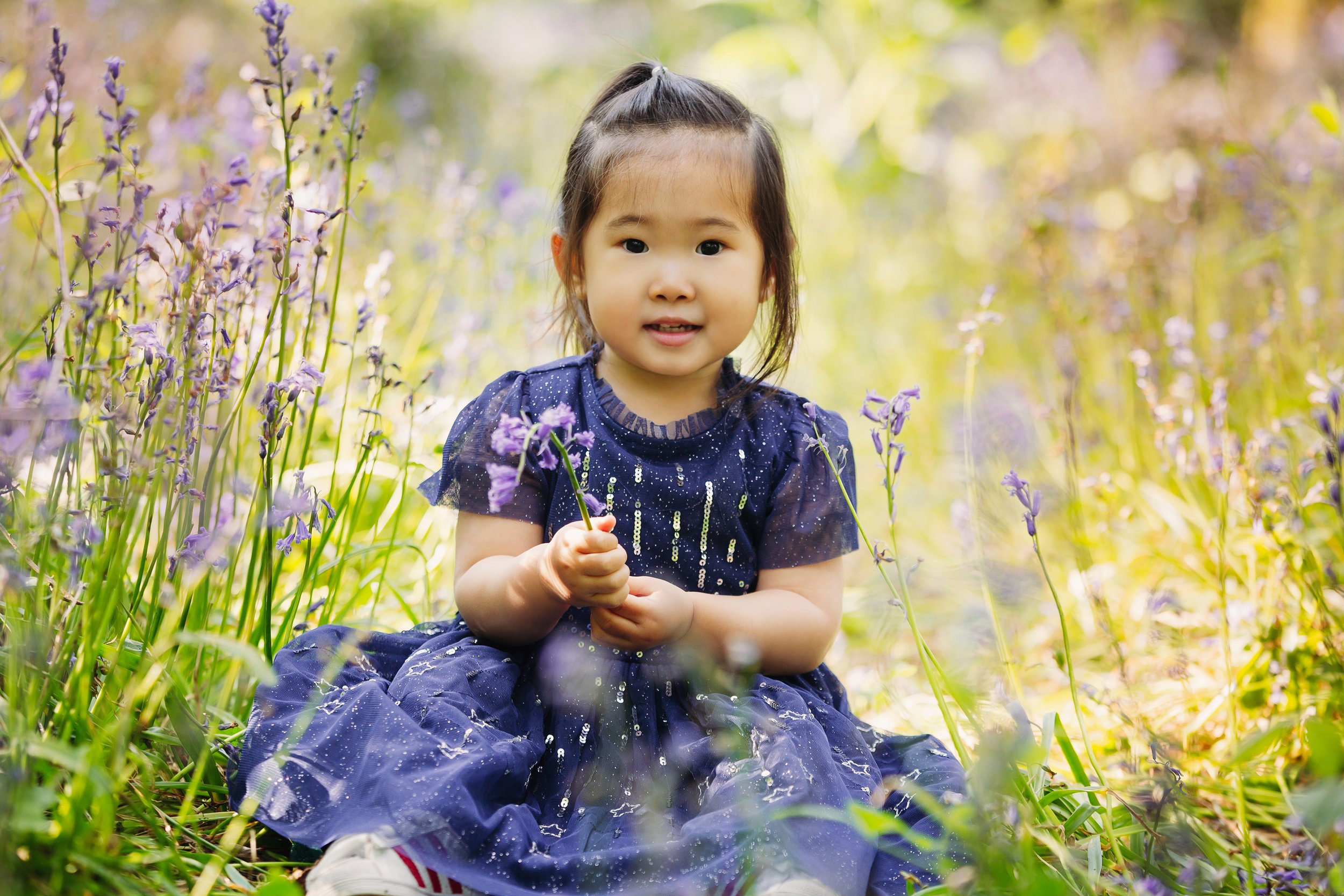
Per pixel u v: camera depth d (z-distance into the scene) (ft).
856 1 18.48
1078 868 4.84
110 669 5.31
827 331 14.57
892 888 5.06
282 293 5.95
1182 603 8.37
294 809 5.05
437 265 10.24
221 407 6.28
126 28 13.98
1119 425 10.58
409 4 24.45
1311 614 7.14
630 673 5.79
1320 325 9.59
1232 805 6.34
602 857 4.81
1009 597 6.53
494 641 5.94
